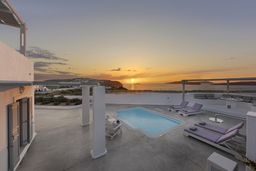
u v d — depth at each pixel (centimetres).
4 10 561
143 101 1772
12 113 460
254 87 1462
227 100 1206
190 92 1705
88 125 934
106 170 467
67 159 533
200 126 812
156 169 473
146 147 633
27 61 607
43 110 1385
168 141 696
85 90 927
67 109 1431
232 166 316
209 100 1355
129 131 844
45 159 533
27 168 477
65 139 716
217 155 364
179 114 1245
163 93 1723
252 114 390
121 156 556
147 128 1010
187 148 621
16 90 521
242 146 584
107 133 746
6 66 370
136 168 478
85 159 534
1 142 406
